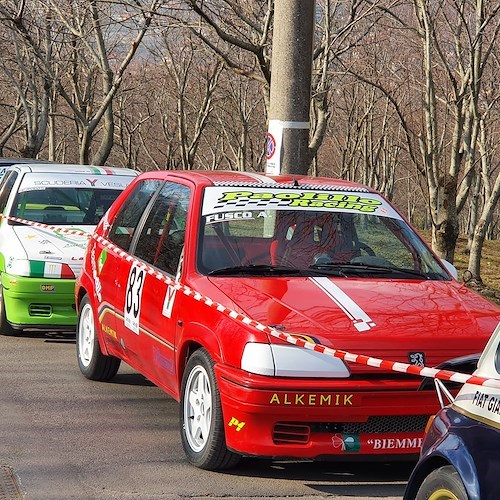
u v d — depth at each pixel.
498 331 4.84
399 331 6.59
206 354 6.91
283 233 7.89
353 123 58.53
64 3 23.39
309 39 12.38
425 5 17.86
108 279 9.25
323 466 7.27
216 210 7.94
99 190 13.45
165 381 7.81
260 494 6.54
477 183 43.12
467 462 4.53
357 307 6.91
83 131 26.23
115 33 27.23
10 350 11.59
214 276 7.42
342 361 6.39
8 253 12.00
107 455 7.38
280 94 12.41
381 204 8.52
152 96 59.91
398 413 6.41
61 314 11.86
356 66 28.45
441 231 19.17
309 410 6.32
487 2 19.31
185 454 7.25
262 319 6.61
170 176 8.92
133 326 8.44
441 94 25.34
